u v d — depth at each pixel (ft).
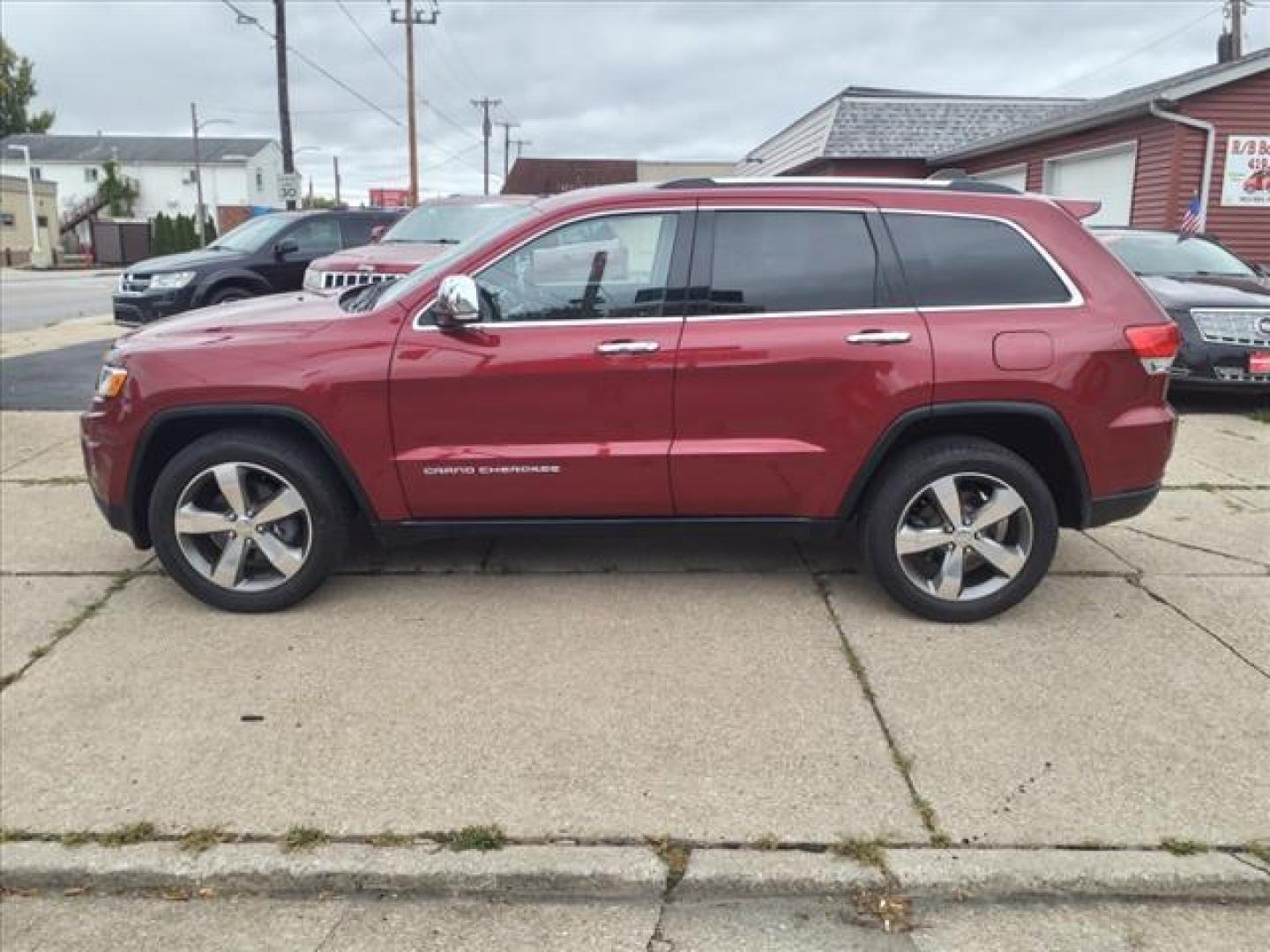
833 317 13.79
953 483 13.99
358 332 14.06
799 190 14.11
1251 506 19.89
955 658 13.35
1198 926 8.94
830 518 14.32
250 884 9.45
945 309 13.84
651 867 9.40
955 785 10.61
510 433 14.06
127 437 14.29
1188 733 11.59
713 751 11.24
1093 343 13.65
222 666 13.25
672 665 13.19
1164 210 45.80
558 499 14.32
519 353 13.85
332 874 9.41
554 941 8.79
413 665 13.23
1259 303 27.14
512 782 10.70
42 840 9.89
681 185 14.32
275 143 260.21
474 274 14.07
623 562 16.75
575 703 12.24
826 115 74.64
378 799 10.44
